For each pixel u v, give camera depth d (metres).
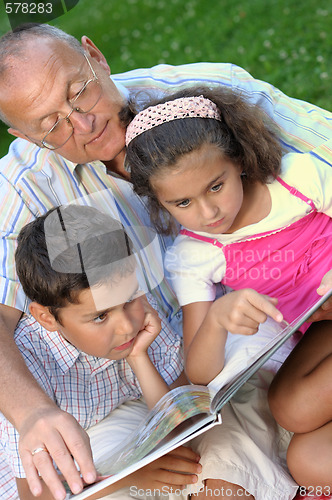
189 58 5.29
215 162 2.42
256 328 2.25
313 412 2.28
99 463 2.23
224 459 2.25
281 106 3.03
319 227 2.72
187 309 2.67
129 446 2.17
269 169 2.62
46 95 2.44
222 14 5.62
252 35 5.29
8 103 2.48
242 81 3.05
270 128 2.75
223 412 2.39
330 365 2.27
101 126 2.55
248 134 2.55
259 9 5.49
